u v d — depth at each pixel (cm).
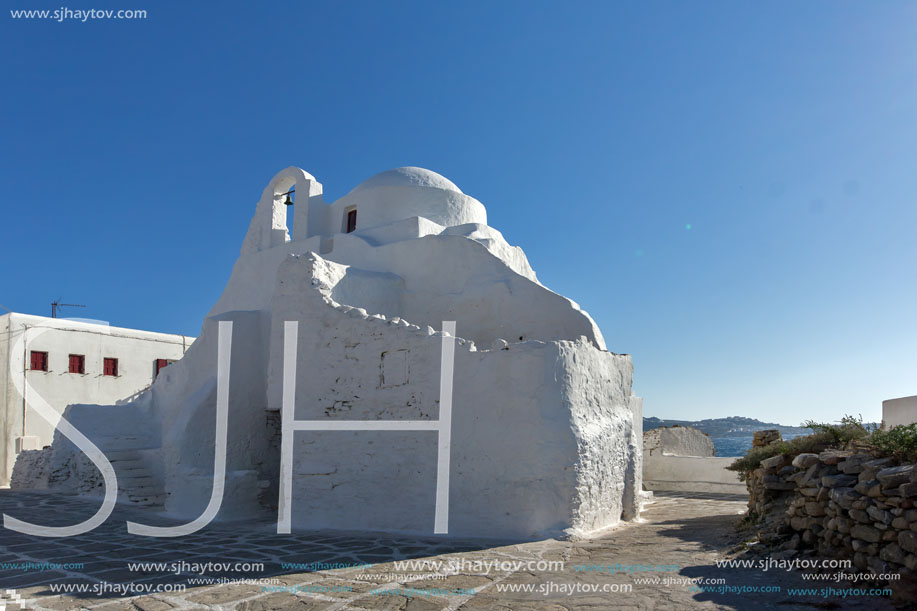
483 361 914
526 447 870
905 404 1109
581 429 903
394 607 527
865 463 574
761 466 841
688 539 802
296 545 820
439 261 1290
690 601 511
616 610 499
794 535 649
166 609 532
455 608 522
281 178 1664
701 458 1725
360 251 1403
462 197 1612
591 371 969
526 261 1507
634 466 1056
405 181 1577
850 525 551
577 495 866
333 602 545
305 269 1080
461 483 896
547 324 1145
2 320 1944
